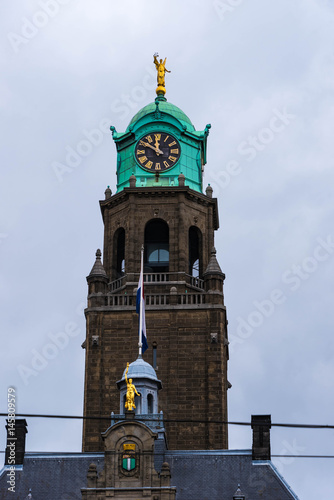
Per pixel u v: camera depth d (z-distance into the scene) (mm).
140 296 103062
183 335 106938
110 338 107188
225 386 105812
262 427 90875
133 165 116688
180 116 119188
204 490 88125
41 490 88625
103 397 105188
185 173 116500
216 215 117438
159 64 124062
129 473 84875
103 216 116500
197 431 103000
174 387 104938
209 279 109188
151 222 114125
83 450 103188
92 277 109875
